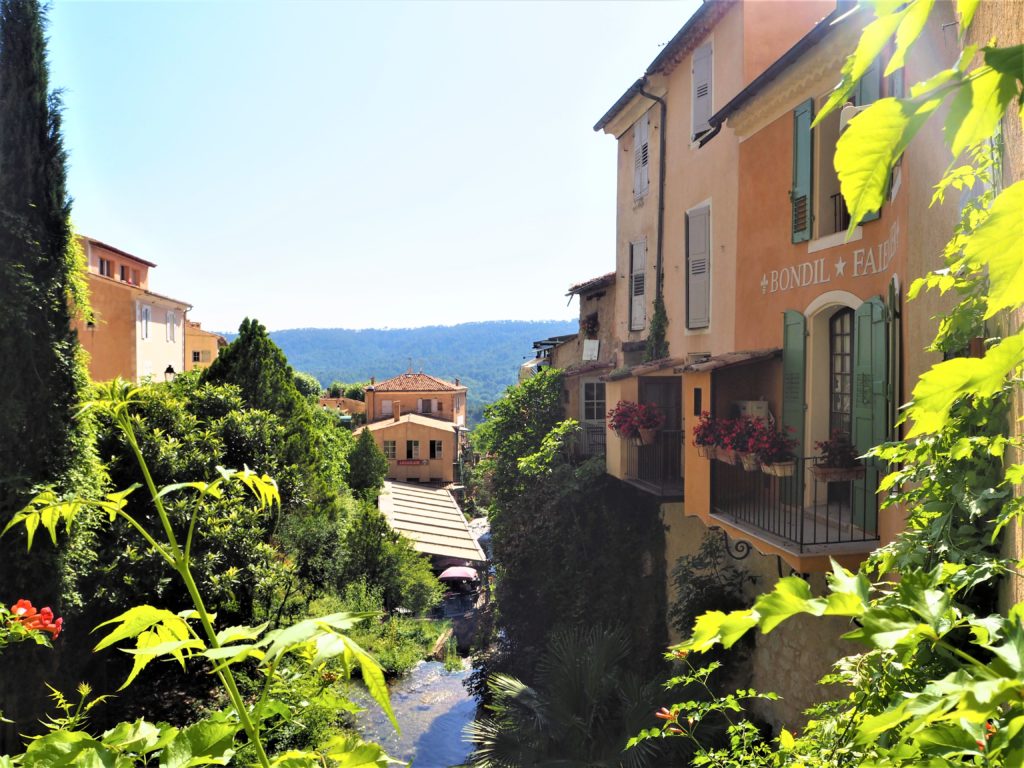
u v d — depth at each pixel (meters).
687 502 10.36
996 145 3.57
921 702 0.76
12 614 3.84
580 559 14.51
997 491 3.40
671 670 10.55
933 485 3.85
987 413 3.46
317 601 19.66
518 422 18.58
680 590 11.58
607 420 14.25
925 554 3.68
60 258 11.31
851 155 0.58
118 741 1.22
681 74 13.62
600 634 11.41
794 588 0.87
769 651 9.43
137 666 1.20
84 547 11.20
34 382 10.73
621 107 16.14
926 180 5.53
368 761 1.27
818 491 8.91
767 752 3.88
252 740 1.21
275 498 1.46
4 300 10.45
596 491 14.47
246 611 16.19
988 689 0.70
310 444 22.58
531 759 10.02
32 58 11.14
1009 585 3.34
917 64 5.63
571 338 22.06
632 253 16.41
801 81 8.71
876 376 7.05
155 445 14.41
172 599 14.28
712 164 12.01
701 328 12.52
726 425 9.11
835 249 8.16
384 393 65.88
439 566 33.09
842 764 2.68
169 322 41.25
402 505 41.16
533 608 15.60
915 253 5.82
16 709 9.95
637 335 16.16
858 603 0.86
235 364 21.97
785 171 9.39
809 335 8.76
